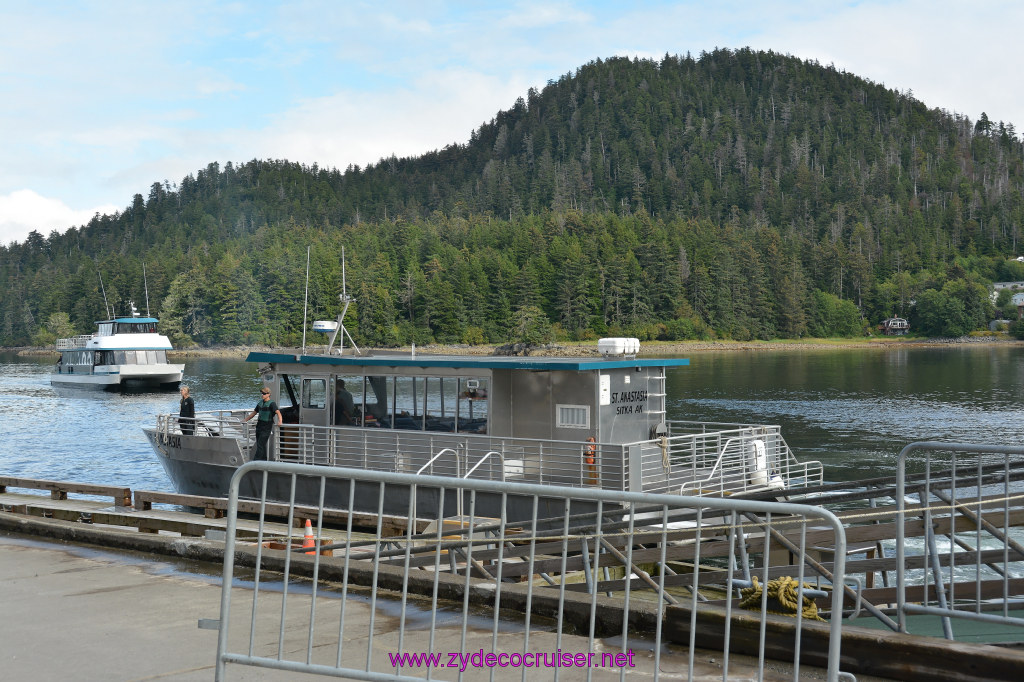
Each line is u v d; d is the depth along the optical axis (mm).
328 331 21094
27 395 73625
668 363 18281
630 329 197875
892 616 10328
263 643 7137
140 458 38906
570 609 7395
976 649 5703
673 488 16859
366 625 7566
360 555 11328
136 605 8492
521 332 186375
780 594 6746
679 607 6844
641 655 6566
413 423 18719
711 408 58406
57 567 10320
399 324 192750
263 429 18922
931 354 162875
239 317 180375
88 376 76188
